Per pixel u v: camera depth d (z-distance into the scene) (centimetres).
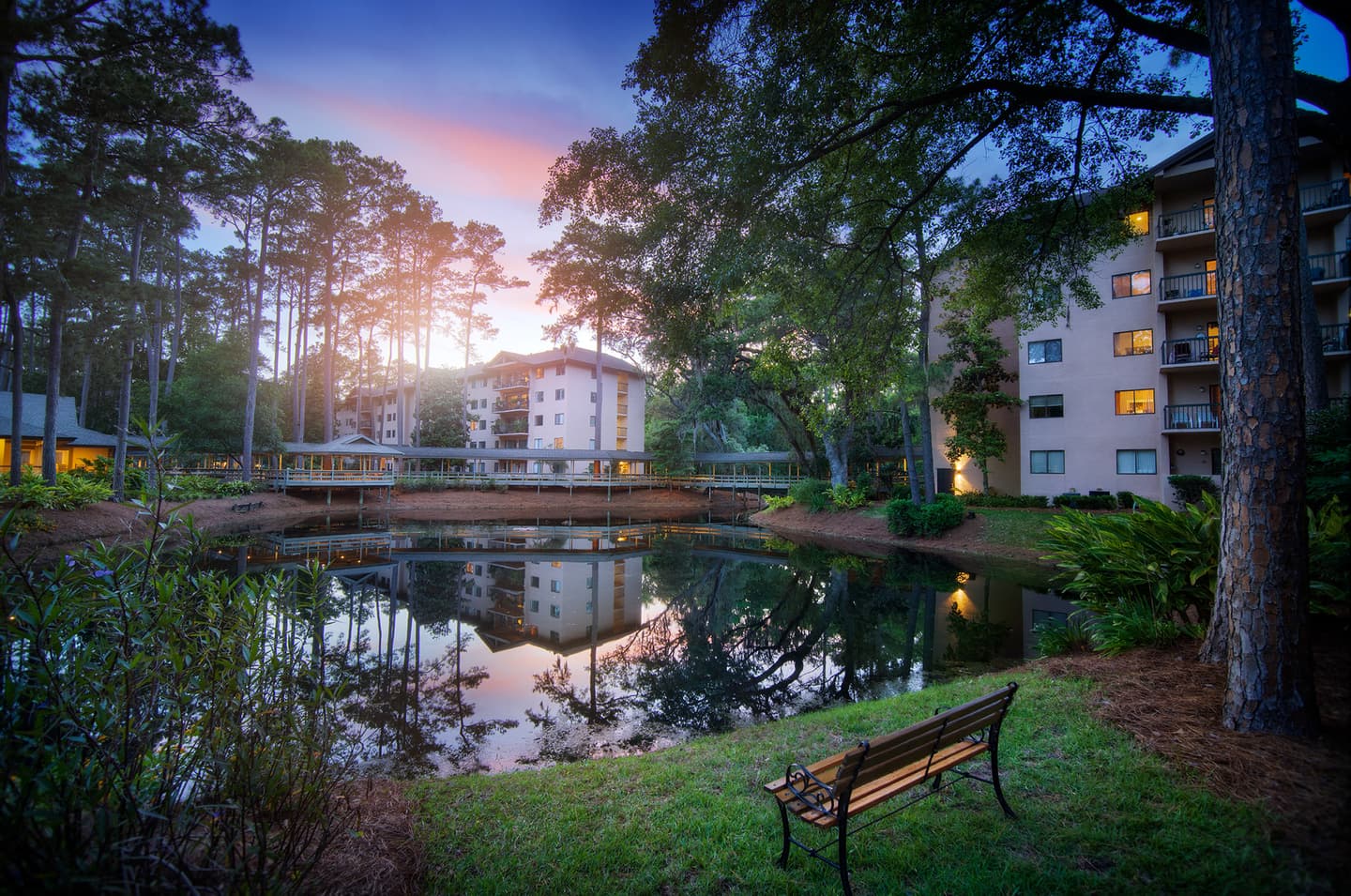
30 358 3253
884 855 315
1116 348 2088
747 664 908
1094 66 714
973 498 2355
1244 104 416
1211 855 284
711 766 464
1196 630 601
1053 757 411
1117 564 710
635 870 318
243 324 4212
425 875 313
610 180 743
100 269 1714
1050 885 279
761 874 306
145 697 278
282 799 309
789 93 639
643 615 1277
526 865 323
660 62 638
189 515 308
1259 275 411
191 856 262
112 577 264
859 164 812
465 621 1187
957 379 2341
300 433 4062
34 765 214
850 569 1753
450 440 4597
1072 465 2153
